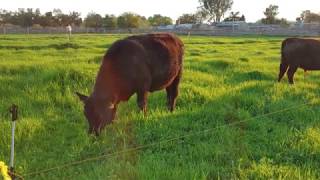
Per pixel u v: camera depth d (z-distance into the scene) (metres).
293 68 15.31
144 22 96.88
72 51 24.72
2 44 29.19
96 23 90.19
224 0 119.44
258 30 68.94
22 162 7.52
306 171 7.03
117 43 9.77
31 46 27.97
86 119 9.51
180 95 12.01
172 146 8.27
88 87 12.94
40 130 9.20
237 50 28.52
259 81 14.81
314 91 13.54
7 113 10.37
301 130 9.20
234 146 8.11
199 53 24.75
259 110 10.91
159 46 10.26
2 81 13.07
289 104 11.30
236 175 6.91
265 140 8.59
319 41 15.37
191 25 88.62
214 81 14.55
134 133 8.86
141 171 6.77
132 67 9.48
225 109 10.67
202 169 6.94
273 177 6.76
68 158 7.75
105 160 7.50
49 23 97.19
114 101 9.16
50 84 12.95
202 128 9.37
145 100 9.91
